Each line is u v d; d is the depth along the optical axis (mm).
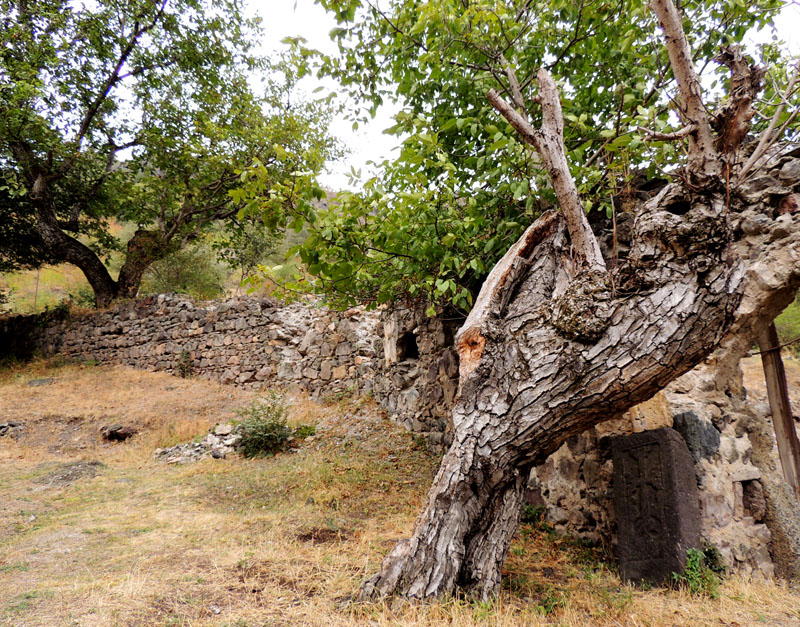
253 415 7711
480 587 2822
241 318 11539
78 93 12750
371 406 8695
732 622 2672
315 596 2881
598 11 4375
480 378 3033
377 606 2684
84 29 12242
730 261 2486
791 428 3967
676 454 3334
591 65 4961
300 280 4535
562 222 3709
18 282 21188
